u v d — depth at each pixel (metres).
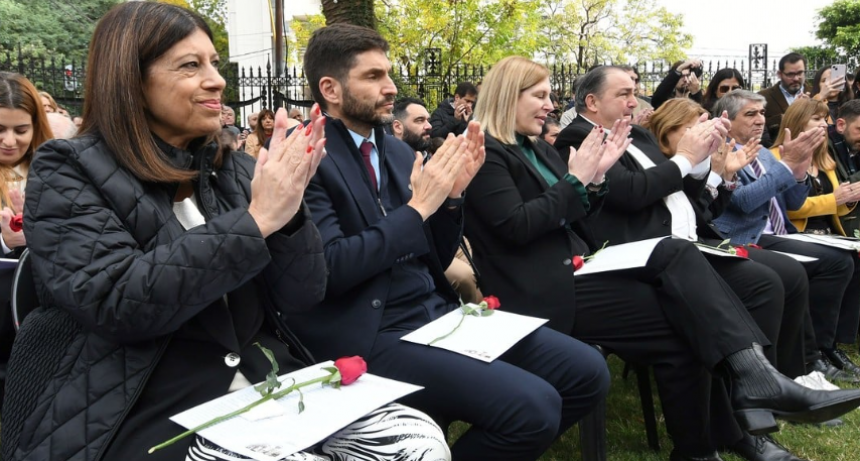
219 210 1.87
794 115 4.74
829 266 4.15
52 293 1.57
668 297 2.80
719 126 3.39
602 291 2.88
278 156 1.66
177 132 1.81
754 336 2.67
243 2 23.19
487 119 3.06
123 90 1.68
